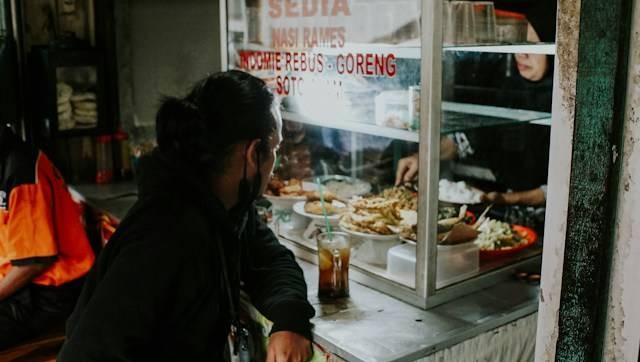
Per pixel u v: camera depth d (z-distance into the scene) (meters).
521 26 2.90
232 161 1.61
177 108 1.57
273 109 1.64
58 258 2.95
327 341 1.76
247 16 2.50
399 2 1.94
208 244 1.57
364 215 2.22
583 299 1.08
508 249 2.18
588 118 1.03
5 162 2.84
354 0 2.07
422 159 1.88
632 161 0.99
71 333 1.51
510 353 1.94
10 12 3.82
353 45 2.10
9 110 3.82
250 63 2.52
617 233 1.03
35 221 2.82
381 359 1.66
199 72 3.80
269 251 2.04
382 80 2.03
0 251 2.93
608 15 0.98
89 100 3.88
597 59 1.01
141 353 1.52
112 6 3.92
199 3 3.71
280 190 2.57
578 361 1.10
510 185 2.97
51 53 3.71
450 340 1.78
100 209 3.40
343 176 2.70
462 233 2.03
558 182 1.09
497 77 2.97
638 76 0.97
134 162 3.89
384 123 2.03
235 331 1.97
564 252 1.10
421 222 1.91
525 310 1.94
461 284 2.02
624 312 1.03
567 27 1.04
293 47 2.31
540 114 2.18
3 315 2.89
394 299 2.03
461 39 2.12
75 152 4.00
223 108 1.55
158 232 1.51
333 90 2.18
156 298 1.48
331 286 2.03
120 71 4.00
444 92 2.87
